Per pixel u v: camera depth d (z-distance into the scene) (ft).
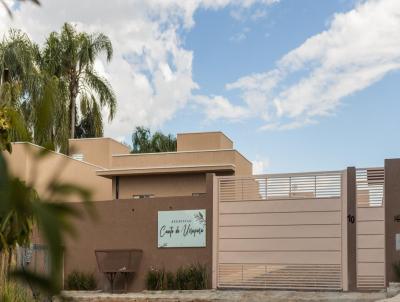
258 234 73.10
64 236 3.69
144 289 75.05
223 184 75.46
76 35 111.55
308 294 66.39
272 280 71.67
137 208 77.51
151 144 154.92
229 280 73.15
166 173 94.84
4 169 3.89
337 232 69.92
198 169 92.38
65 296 3.95
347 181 70.13
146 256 76.13
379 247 68.13
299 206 72.02
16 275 4.00
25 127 8.91
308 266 70.49
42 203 3.93
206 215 75.05
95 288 76.07
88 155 107.14
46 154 4.62
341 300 60.49
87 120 115.14
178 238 75.46
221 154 94.94
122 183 97.35
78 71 112.27
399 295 56.95
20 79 90.58
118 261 76.13
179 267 74.74
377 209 68.85
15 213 3.93
